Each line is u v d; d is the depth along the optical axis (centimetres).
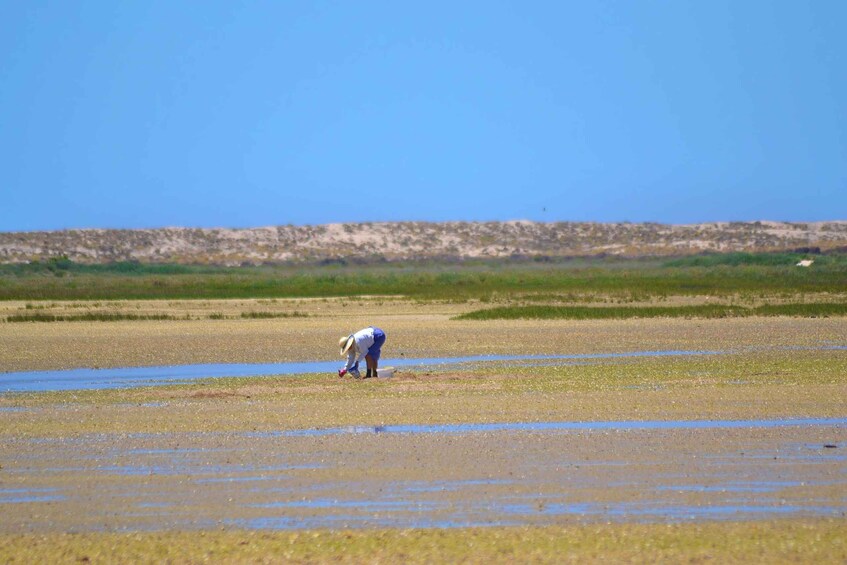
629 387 8938
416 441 6600
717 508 5056
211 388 9388
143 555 4503
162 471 5912
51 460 6216
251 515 5047
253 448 6469
